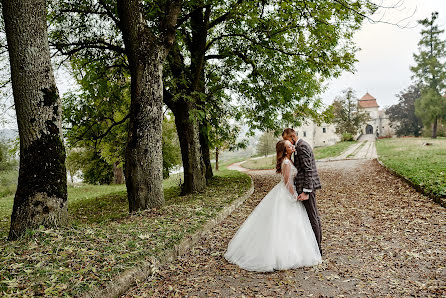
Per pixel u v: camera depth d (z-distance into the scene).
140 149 6.87
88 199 13.02
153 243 4.27
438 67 45.88
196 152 10.33
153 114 6.86
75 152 28.30
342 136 61.88
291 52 10.37
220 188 10.75
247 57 10.95
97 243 4.15
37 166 4.84
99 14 9.39
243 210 7.45
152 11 8.21
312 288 3.25
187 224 5.38
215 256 4.32
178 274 3.71
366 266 3.75
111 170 29.58
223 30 11.52
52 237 4.26
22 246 3.96
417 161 13.59
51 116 4.99
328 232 5.36
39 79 4.88
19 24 4.75
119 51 8.98
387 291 3.09
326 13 7.54
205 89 12.06
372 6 6.75
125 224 5.40
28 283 2.91
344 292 3.12
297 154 4.08
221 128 13.38
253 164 38.44
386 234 4.96
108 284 3.04
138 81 6.71
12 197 17.55
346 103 61.06
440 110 44.66
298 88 11.61
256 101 12.87
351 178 12.84
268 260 3.74
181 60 10.75
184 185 10.32
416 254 3.99
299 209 4.05
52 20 9.31
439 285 3.12
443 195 6.52
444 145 23.12
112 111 11.41
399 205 6.89
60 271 3.18
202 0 8.83
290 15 8.51
